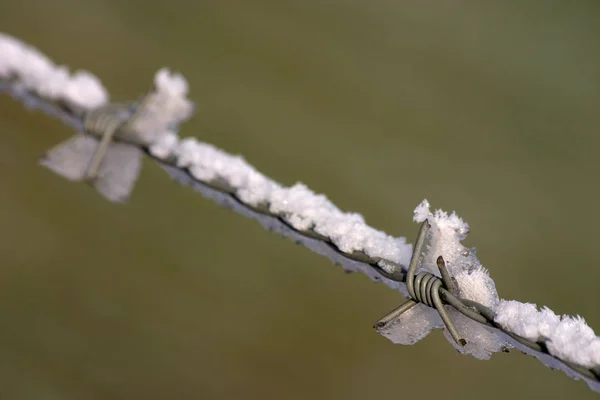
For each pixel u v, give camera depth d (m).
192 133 1.81
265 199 0.75
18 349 1.51
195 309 1.56
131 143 0.78
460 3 2.33
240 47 2.06
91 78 0.82
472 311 0.71
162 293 1.59
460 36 2.20
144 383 1.48
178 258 1.64
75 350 1.52
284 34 2.08
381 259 0.73
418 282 0.71
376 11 2.25
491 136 1.93
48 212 1.68
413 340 0.72
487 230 1.72
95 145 0.79
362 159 1.83
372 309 1.57
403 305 0.72
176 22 2.08
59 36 1.97
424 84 2.05
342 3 2.25
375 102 1.96
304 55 2.06
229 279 1.61
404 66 2.08
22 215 1.66
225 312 1.56
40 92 0.81
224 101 1.91
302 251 1.67
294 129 1.87
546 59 2.17
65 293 1.59
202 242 1.67
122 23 2.03
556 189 1.83
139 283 1.60
